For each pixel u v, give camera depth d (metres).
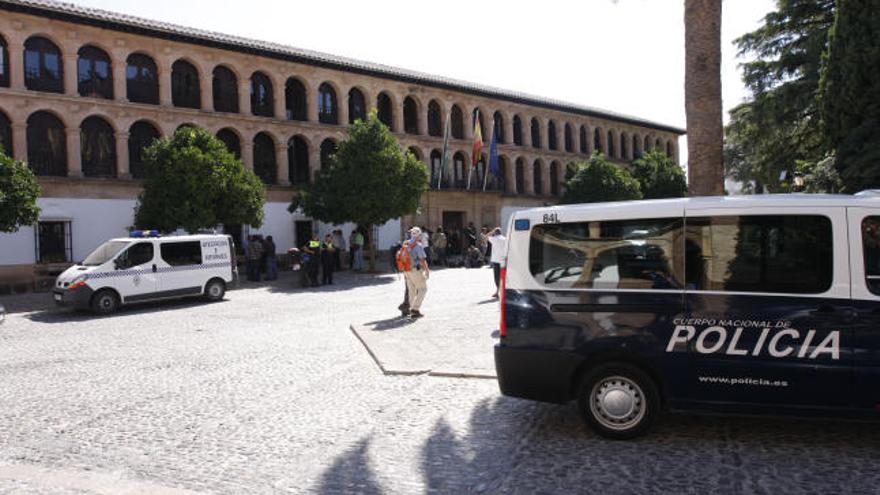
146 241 17.95
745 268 5.35
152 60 30.50
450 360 8.91
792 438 5.47
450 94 42.66
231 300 19.23
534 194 47.53
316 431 6.05
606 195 42.06
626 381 5.53
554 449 5.36
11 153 26.19
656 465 4.92
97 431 6.22
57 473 5.07
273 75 34.12
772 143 29.23
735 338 5.30
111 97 28.97
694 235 5.50
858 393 5.04
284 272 30.58
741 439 5.47
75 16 26.94
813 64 25.89
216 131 31.75
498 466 5.01
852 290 5.09
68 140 27.36
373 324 12.72
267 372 8.77
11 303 19.89
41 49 27.16
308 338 11.61
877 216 5.12
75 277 16.64
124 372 9.03
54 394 7.79
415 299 13.44
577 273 5.75
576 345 5.66
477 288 20.11
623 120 55.50
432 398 7.12
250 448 5.61
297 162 35.69
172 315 16.11
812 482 4.52
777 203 5.34
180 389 7.90
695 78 10.20
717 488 4.45
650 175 47.38
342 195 28.61
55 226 26.81
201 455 5.45
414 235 13.45
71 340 12.33
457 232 38.84
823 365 5.10
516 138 48.03
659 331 5.47
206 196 23.97
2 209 18.44
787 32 28.70
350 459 5.27
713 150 10.12
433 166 42.31
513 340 5.85
